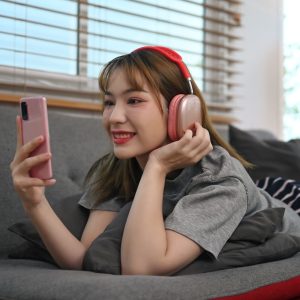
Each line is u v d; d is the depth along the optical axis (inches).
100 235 41.5
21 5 67.9
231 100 97.9
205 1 94.2
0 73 66.6
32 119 38.5
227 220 39.6
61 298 31.5
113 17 78.9
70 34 74.0
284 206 52.6
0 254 53.0
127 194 47.9
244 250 39.6
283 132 108.8
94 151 64.4
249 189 42.6
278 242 41.7
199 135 40.3
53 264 46.1
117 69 42.7
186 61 90.4
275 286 37.4
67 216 48.2
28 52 68.6
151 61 42.8
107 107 43.7
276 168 74.6
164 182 41.8
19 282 35.6
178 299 31.4
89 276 35.3
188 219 38.0
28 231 47.1
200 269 37.8
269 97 105.1
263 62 104.0
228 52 98.1
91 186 49.6
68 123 63.6
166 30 87.1
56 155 60.4
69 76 73.7
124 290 30.6
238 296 34.4
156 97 41.8
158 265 36.2
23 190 39.5
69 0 73.0
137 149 41.7
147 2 83.6
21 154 38.5
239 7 99.7
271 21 105.5
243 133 78.4
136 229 37.4
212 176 41.6
